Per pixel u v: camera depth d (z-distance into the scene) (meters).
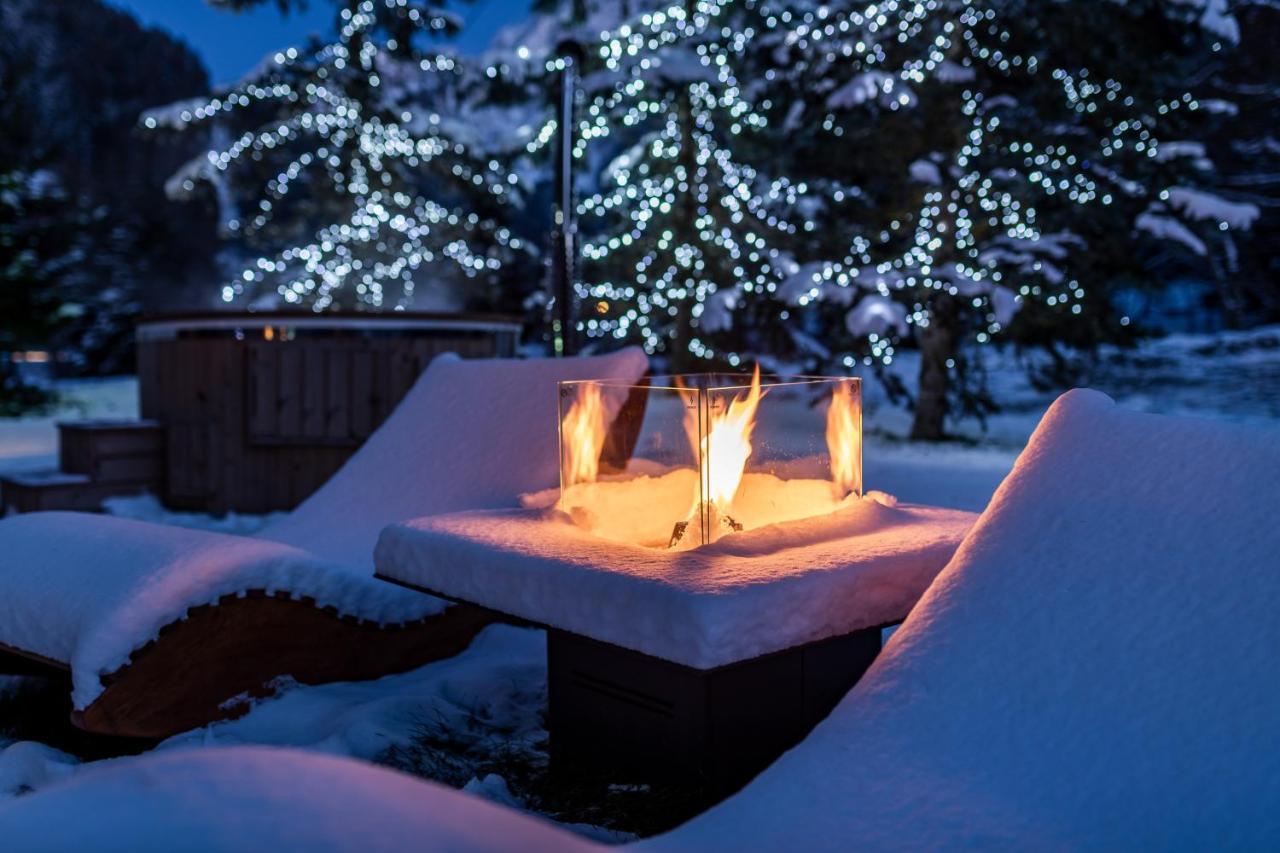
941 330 11.84
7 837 0.76
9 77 19.80
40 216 18.98
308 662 2.86
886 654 1.76
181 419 7.00
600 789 2.06
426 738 2.47
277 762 0.90
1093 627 1.66
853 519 2.33
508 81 13.37
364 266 15.30
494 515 2.56
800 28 11.60
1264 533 1.67
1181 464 1.83
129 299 26.95
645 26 11.96
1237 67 18.41
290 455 6.91
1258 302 21.73
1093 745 1.51
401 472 3.99
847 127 11.66
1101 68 11.39
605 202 12.84
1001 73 11.54
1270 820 1.35
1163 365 16.72
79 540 2.78
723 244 12.06
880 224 12.04
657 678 2.01
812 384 2.45
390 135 15.08
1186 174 12.23
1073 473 1.92
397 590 3.00
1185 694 1.53
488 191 16.03
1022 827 1.41
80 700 2.38
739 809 1.48
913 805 1.47
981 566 1.84
